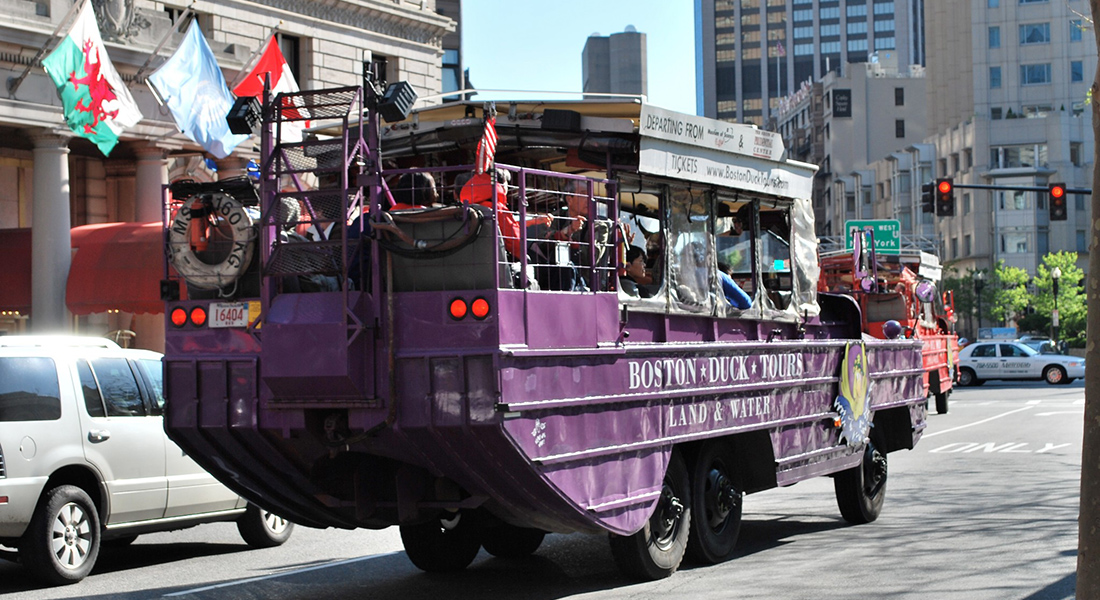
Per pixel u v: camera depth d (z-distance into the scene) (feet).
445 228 22.72
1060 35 335.06
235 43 104.88
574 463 24.43
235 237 24.41
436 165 29.99
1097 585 16.03
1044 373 152.35
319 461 25.39
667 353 27.68
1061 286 258.37
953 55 372.79
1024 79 338.13
